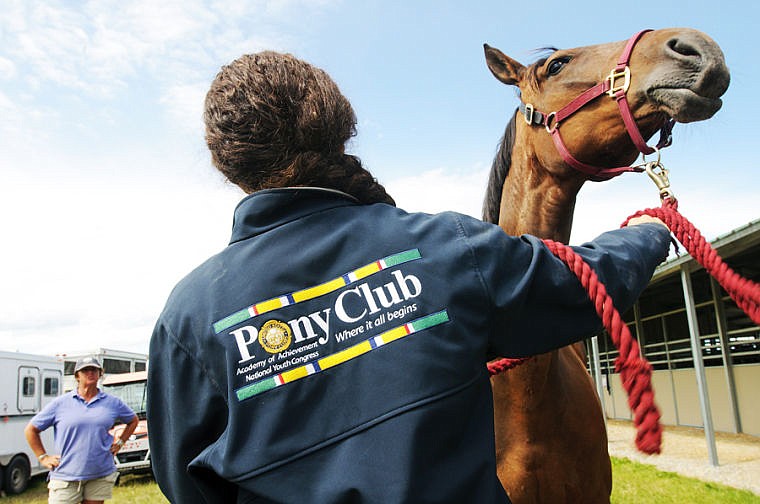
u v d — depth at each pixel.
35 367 10.05
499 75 2.04
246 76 0.91
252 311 0.81
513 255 0.86
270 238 0.87
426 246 0.84
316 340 0.79
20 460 9.38
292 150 0.89
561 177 1.82
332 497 0.70
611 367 14.45
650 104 1.54
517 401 1.66
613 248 0.94
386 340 0.77
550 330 0.86
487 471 0.77
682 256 7.80
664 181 1.40
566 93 1.74
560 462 1.71
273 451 0.74
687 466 7.77
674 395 12.23
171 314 0.88
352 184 0.93
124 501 7.73
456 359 0.77
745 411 10.05
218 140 0.91
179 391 0.84
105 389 10.59
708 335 11.01
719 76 1.38
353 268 0.82
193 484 0.85
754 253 8.41
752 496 5.87
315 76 0.94
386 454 0.71
